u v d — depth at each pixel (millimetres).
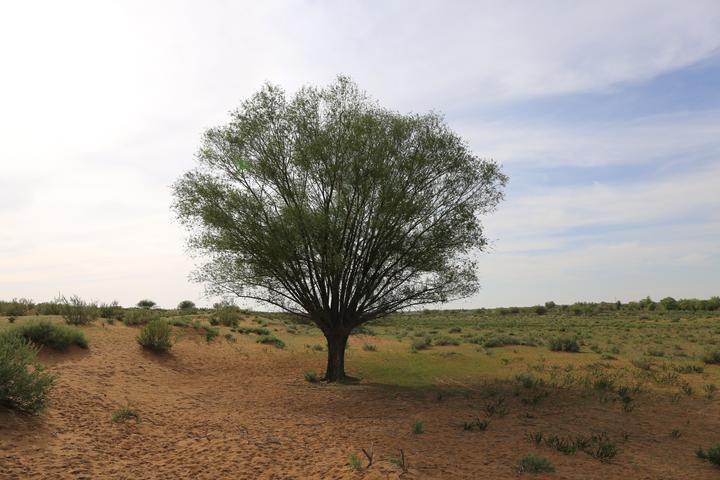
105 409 10148
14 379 8344
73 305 23891
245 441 8812
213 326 29391
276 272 15875
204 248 15836
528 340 32406
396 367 20938
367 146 15719
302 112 16094
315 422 10805
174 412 10992
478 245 16312
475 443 9023
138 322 23688
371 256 16328
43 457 6898
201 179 15820
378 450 8305
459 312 106188
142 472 6867
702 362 22938
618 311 88750
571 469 7523
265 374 18312
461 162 16125
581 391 15031
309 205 16125
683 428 10625
